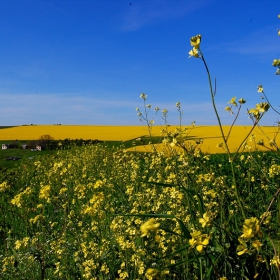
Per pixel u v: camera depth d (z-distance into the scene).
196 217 4.25
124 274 3.74
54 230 5.79
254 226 2.07
